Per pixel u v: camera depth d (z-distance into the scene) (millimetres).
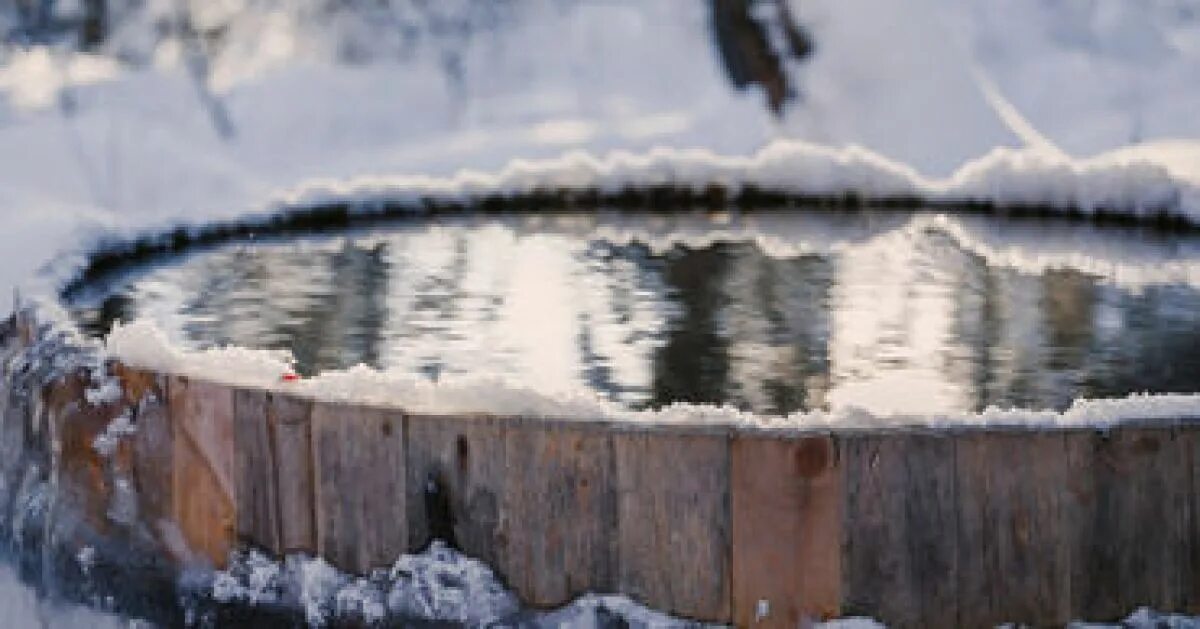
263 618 2615
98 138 8016
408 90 11352
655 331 3721
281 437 2590
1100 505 2336
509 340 3611
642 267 4547
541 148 8109
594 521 2410
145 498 2768
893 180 5551
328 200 5289
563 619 2424
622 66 12969
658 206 5609
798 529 2342
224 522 2674
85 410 2846
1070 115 11422
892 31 7816
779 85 7891
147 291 4176
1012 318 3859
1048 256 4711
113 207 7238
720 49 8102
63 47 11500
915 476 2324
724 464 2352
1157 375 3314
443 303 4031
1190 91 11922
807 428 2352
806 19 7844
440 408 2510
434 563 2480
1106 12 13320
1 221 5430
